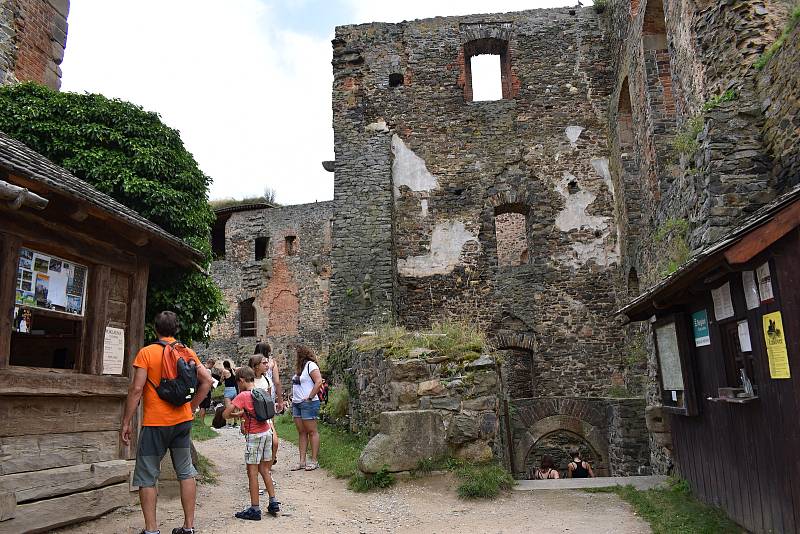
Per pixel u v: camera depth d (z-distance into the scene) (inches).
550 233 652.7
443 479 273.7
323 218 1132.5
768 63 289.0
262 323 1130.7
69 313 216.8
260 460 232.8
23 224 194.4
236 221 1183.6
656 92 500.7
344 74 696.4
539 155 669.3
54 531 199.6
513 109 680.4
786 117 272.2
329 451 350.3
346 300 636.7
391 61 697.6
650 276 512.7
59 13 420.5
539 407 552.4
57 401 206.5
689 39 373.4
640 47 521.3
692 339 242.7
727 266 184.4
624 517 230.8
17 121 302.0
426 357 299.6
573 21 692.7
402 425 282.0
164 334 201.0
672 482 275.3
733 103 297.3
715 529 205.8
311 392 324.8
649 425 288.7
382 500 256.8
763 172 286.0
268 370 335.0
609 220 649.6
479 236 658.2
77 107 312.5
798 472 164.9
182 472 198.4
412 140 681.6
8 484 183.2
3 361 185.0
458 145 677.9
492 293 645.9
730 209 284.2
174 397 191.6
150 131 323.3
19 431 191.3
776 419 175.8
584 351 626.5
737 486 206.8
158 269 301.1
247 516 225.6
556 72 684.1
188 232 319.9
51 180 190.2
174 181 321.1
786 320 166.9
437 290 650.8
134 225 223.1
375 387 339.0
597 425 543.2
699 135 305.9
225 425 553.9
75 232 216.5
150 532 185.3
